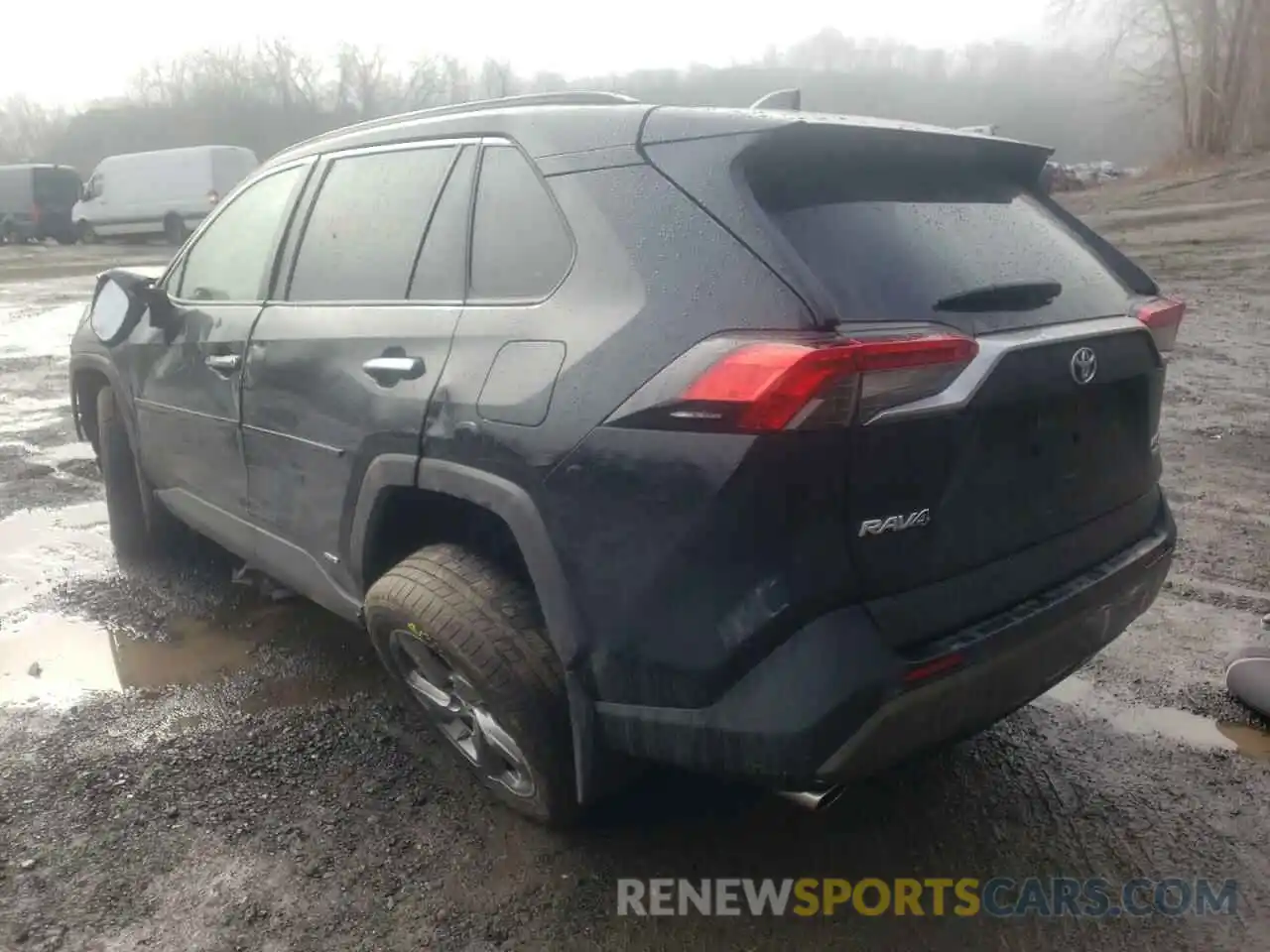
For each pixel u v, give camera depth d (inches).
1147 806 114.7
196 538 185.9
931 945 94.9
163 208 1045.2
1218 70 1337.4
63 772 120.2
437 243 111.1
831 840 108.7
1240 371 336.8
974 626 89.3
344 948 94.0
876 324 83.0
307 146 140.8
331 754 124.3
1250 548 188.1
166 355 154.1
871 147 96.3
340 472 116.5
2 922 96.3
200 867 104.1
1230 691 135.9
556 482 90.2
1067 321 97.7
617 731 91.0
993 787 118.0
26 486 231.3
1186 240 685.3
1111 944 95.1
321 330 120.3
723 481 80.1
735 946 94.6
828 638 80.8
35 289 692.7
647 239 90.2
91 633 157.0
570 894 100.6
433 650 105.6
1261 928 96.9
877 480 81.8
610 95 106.5
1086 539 101.7
